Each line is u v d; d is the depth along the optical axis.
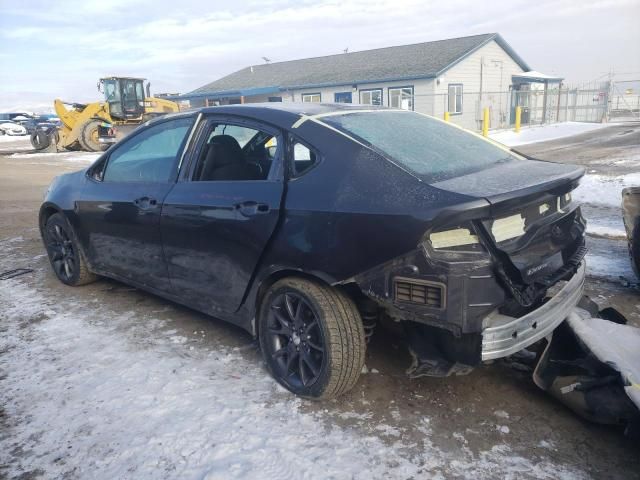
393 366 3.41
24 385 3.27
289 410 2.96
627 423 2.62
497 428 2.78
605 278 4.92
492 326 2.54
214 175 3.55
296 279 3.02
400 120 3.62
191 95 36.56
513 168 3.14
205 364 3.50
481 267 2.50
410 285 2.58
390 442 2.68
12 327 4.16
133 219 4.03
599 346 2.86
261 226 3.10
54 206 4.93
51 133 25.08
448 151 3.26
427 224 2.46
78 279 4.93
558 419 2.85
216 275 3.48
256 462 2.54
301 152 3.09
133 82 24.03
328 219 2.79
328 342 2.88
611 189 9.20
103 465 2.55
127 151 4.33
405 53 32.00
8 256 6.29
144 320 4.24
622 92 38.69
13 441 2.74
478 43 29.11
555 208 2.94
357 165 2.85
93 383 3.28
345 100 30.28
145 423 2.86
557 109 32.47
